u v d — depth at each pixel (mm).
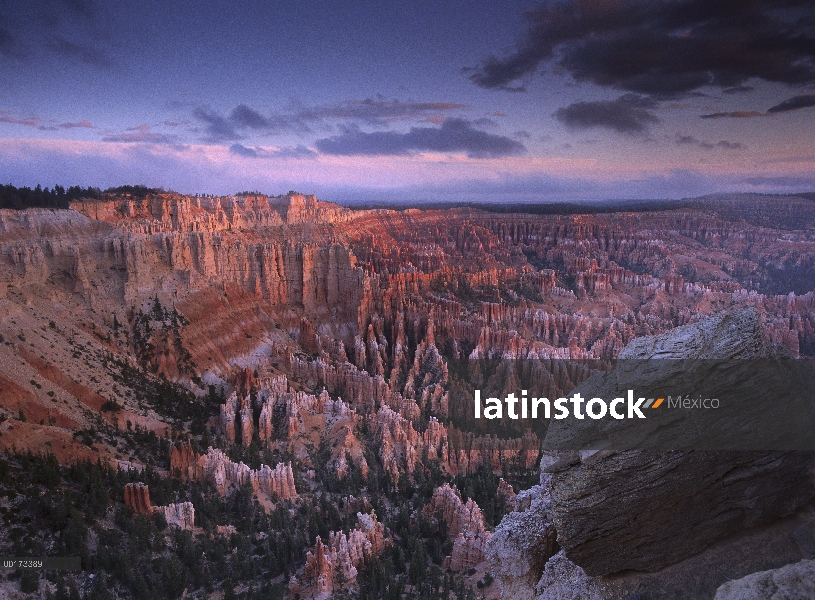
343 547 46469
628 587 13508
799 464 13844
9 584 36750
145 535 44875
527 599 16953
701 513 13547
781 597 9859
